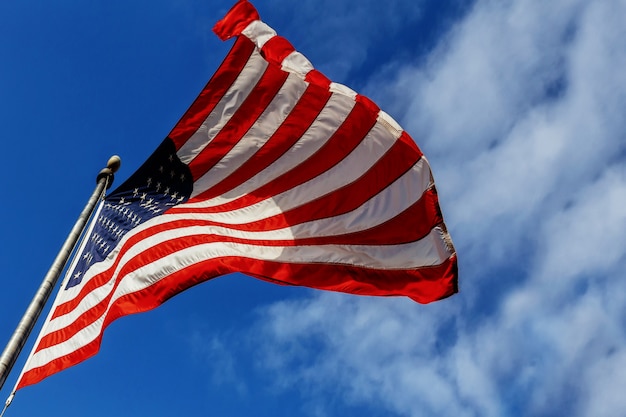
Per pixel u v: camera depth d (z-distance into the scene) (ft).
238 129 47.34
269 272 42.47
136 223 42.70
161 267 40.19
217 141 46.96
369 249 44.50
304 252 44.01
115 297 38.42
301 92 47.83
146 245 41.01
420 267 44.16
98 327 37.27
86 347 36.29
